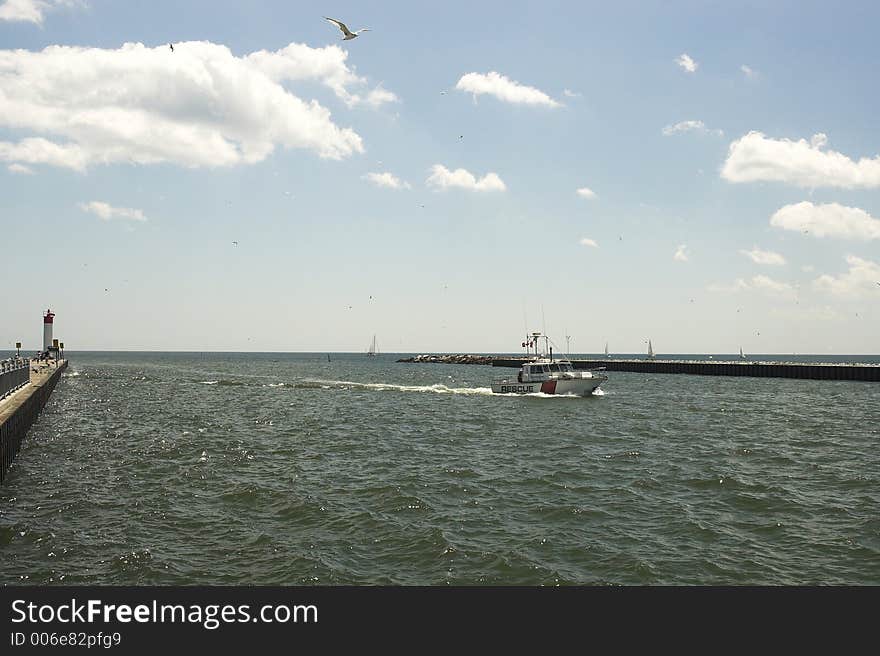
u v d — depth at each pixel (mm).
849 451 31094
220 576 15195
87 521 19109
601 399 58188
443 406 52875
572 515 19781
